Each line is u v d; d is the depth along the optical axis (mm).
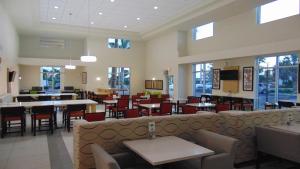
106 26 13219
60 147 4832
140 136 3162
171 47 13227
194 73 12742
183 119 3453
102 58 15273
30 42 14727
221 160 2701
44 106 5984
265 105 8234
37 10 9844
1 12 7938
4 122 5785
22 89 15008
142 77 16562
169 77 13711
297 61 7879
